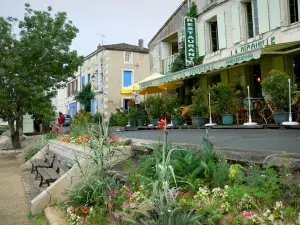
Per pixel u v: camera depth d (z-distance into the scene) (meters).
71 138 8.22
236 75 13.31
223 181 3.20
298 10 10.61
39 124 24.45
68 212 4.22
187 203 2.95
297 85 10.98
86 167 4.82
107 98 32.06
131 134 10.46
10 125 16.19
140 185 3.88
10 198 6.19
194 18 15.58
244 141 5.80
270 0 11.44
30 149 12.25
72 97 43.03
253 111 10.55
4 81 15.20
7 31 15.45
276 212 2.45
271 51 10.55
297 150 4.23
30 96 15.53
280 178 2.68
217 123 11.80
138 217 3.17
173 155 3.80
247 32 12.87
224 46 13.77
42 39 15.84
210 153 3.62
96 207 4.05
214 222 2.62
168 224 2.57
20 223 4.66
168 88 16.56
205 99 12.67
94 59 35.28
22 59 15.41
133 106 18.27
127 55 33.53
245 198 2.73
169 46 19.66
